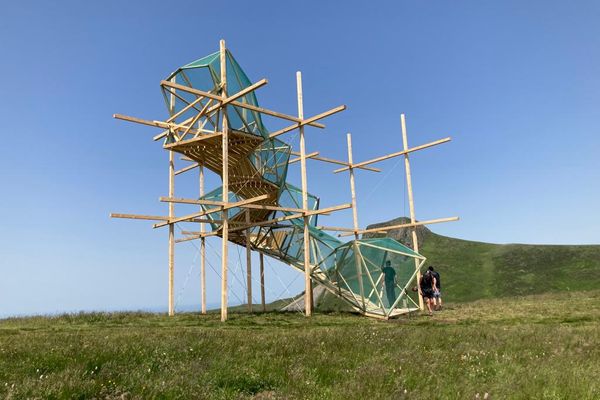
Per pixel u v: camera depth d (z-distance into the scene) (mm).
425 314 20125
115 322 17516
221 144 22438
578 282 54156
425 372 6316
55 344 8680
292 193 27875
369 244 21016
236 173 25172
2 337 11523
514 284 56469
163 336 10352
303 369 6457
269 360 7168
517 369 6605
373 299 20109
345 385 5520
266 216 26750
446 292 57281
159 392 5176
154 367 6570
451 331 11617
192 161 27109
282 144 25828
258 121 22578
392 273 20312
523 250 68250
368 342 9469
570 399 4996
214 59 21609
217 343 8867
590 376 5973
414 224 25844
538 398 5035
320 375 6223
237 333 11609
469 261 68000
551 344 8914
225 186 20031
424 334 10922
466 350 8406
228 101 20109
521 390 5297
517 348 8562
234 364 6762
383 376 5883
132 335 10688
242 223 24375
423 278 21375
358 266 20875
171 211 23062
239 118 21859
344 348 8641
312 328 14727
